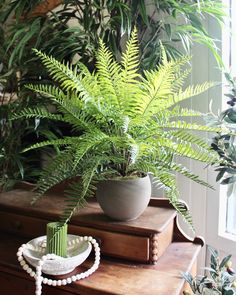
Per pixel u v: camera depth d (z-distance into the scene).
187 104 1.39
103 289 0.97
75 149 1.00
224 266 1.04
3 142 1.54
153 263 1.07
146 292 0.95
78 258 1.02
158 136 1.00
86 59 1.34
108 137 0.95
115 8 1.27
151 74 0.99
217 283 0.97
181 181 1.44
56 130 1.48
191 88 1.03
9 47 1.40
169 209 1.20
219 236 1.37
